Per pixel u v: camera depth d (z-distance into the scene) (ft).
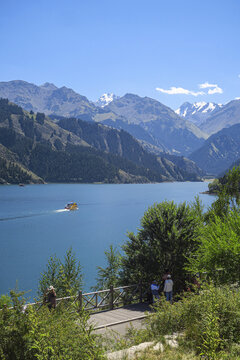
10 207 594.24
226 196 71.05
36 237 338.34
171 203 73.61
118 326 45.78
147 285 65.87
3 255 256.32
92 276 189.98
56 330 23.82
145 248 69.41
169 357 26.84
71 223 436.76
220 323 29.86
